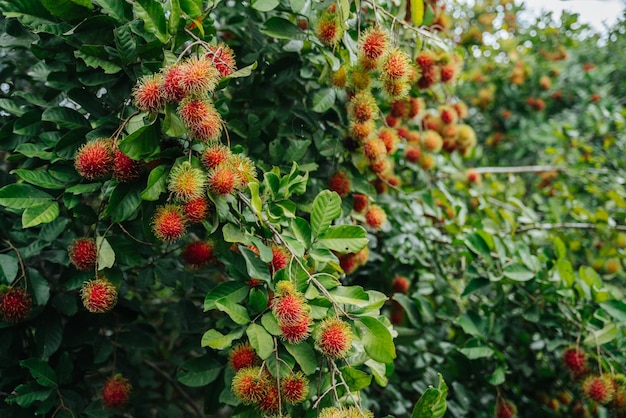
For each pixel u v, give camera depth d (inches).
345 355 37.9
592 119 97.1
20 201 39.4
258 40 53.2
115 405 46.4
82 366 49.1
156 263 50.6
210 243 44.1
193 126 36.8
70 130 41.4
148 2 38.2
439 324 65.9
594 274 54.4
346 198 52.2
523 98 115.7
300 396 37.0
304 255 40.6
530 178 119.0
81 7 39.9
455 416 57.3
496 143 120.0
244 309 38.8
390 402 61.7
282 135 52.0
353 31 50.8
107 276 41.7
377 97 57.1
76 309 45.7
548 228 70.1
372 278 61.3
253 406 37.1
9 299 42.2
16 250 44.3
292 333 36.6
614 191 76.3
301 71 50.5
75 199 40.2
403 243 61.8
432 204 64.3
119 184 38.9
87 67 42.4
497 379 53.7
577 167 88.4
